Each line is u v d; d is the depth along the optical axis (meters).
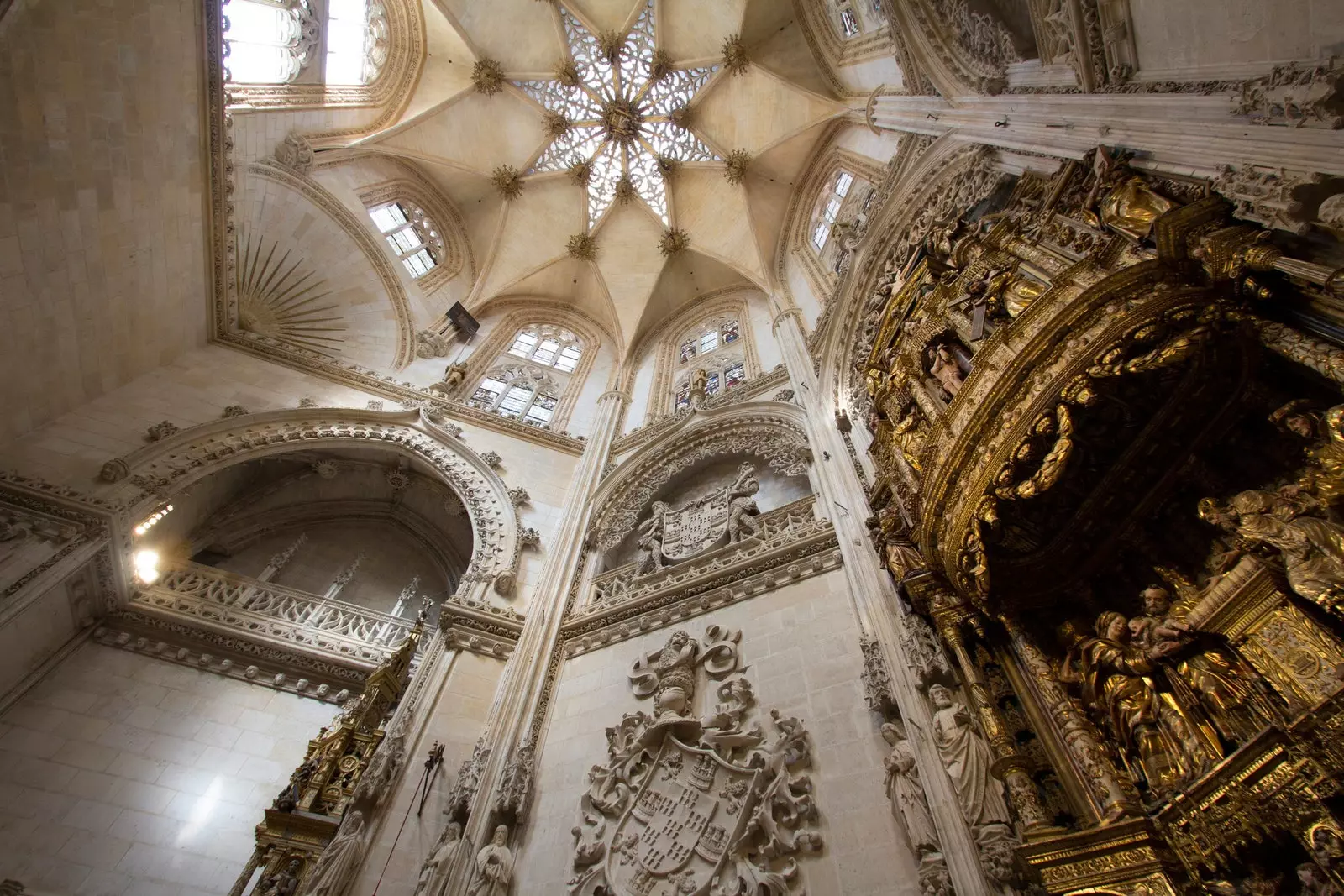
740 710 8.65
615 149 22.89
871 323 11.99
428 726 10.04
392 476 16.00
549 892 7.81
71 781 10.10
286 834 8.71
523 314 22.11
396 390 16.95
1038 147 7.90
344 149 19.33
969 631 7.26
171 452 12.95
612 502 14.83
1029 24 8.84
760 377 15.62
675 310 21.98
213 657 12.29
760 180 20.77
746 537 12.00
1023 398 6.22
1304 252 4.94
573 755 9.42
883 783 7.00
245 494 15.28
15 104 9.55
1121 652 6.28
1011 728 6.59
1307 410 5.45
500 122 22.17
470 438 16.42
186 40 12.08
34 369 11.48
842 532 9.88
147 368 13.96
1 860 9.08
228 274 15.20
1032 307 6.53
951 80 10.44
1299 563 5.09
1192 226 5.55
